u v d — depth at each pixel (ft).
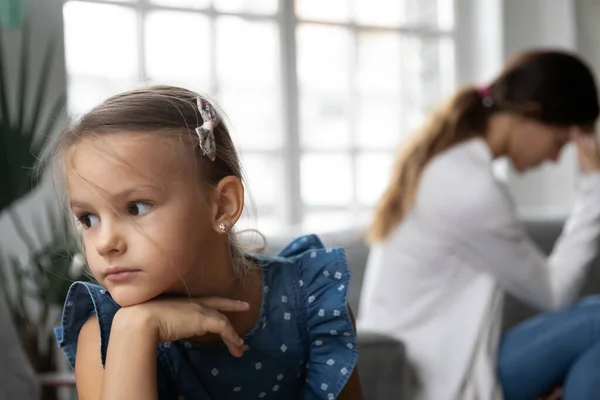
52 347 7.02
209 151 2.67
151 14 8.83
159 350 2.95
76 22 8.34
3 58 7.39
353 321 3.32
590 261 6.39
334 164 10.37
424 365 5.93
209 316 2.73
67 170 2.60
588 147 6.53
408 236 6.18
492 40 11.65
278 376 3.07
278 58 9.84
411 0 11.09
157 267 2.56
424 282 6.08
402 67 10.97
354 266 7.99
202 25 9.20
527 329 6.09
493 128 6.30
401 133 10.94
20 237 7.54
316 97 10.22
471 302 5.99
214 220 2.72
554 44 12.04
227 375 3.00
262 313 3.02
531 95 6.15
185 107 2.72
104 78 8.52
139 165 2.52
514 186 11.87
